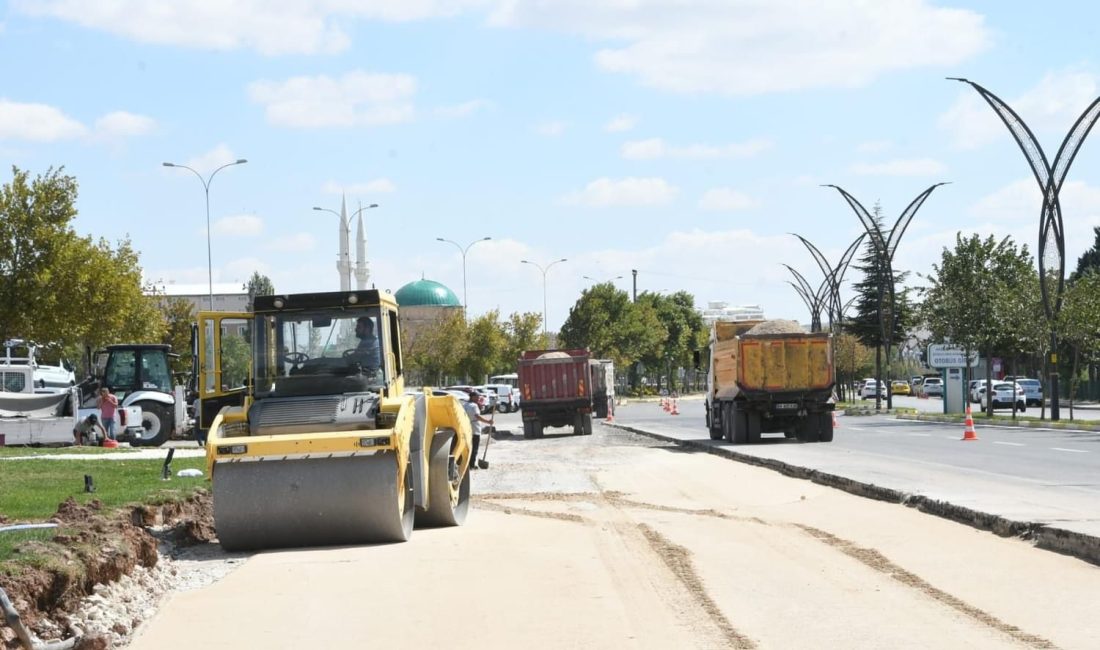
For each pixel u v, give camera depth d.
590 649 8.17
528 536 14.34
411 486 14.73
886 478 19.73
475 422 25.98
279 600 10.37
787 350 34.38
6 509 14.83
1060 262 43.09
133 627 9.73
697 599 9.87
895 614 9.05
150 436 36.72
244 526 13.63
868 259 104.44
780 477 22.69
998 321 50.56
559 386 45.09
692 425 52.81
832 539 13.32
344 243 112.38
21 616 8.70
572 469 25.84
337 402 14.47
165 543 14.48
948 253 52.31
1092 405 74.88
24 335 49.69
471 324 93.69
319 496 13.52
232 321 15.25
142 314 65.31
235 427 14.37
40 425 32.94
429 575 11.45
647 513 16.84
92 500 14.31
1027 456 26.47
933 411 68.31
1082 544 11.66
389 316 15.64
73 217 50.44
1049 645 7.93
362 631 8.98
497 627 8.97
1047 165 42.38
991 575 10.62
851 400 95.44
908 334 103.00
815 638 8.32
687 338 140.88
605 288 113.62
